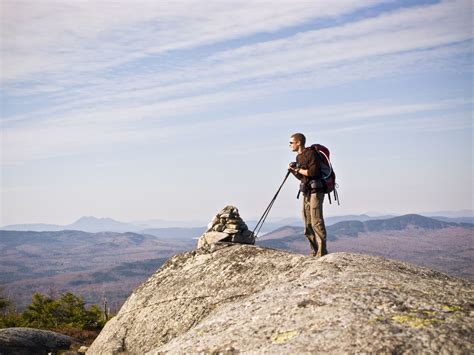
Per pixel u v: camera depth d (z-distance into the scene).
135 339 15.20
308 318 8.11
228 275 14.83
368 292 8.76
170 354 8.59
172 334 14.41
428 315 7.66
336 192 13.50
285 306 8.86
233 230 17.36
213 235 17.50
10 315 44.06
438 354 6.53
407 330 7.16
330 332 7.42
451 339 6.83
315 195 13.20
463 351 6.55
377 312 7.89
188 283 15.48
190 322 14.23
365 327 7.36
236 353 7.70
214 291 14.54
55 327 38.06
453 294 8.77
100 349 15.60
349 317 7.78
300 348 7.20
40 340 24.06
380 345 6.80
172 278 16.30
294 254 14.70
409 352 6.61
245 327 8.50
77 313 40.69
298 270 13.04
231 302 13.74
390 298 8.44
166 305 15.23
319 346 7.12
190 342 8.80
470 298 8.57
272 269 14.20
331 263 11.16
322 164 13.34
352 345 6.94
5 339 22.88
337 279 9.80
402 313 7.78
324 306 8.39
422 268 11.42
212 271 15.38
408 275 10.24
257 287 13.72
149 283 16.77
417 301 8.29
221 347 8.01
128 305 16.42
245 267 14.83
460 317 7.58
